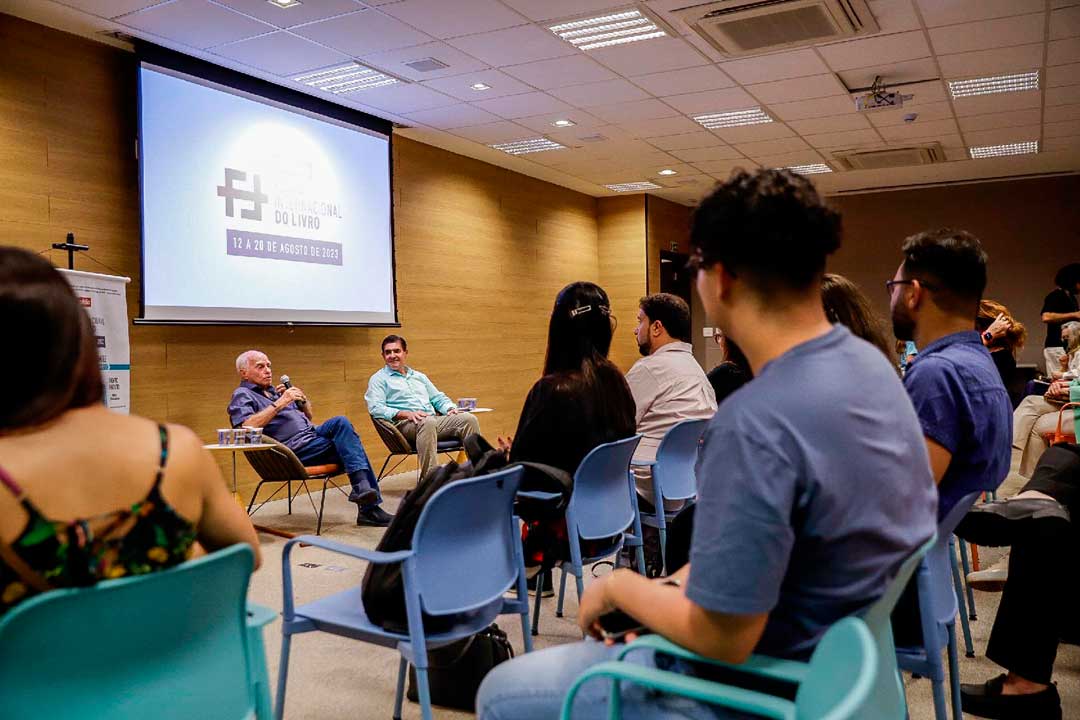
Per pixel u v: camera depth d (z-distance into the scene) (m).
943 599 1.84
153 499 1.11
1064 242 9.97
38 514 1.02
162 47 5.12
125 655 1.08
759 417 0.97
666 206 10.93
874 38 5.06
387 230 6.97
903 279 1.98
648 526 3.27
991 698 2.30
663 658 1.15
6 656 0.97
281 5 4.46
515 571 2.12
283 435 5.03
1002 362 4.51
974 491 1.79
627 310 10.53
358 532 4.80
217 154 5.52
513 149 7.98
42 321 1.04
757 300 1.07
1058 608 2.24
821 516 0.97
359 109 6.59
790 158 8.52
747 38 5.02
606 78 5.80
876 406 1.01
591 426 2.58
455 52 5.24
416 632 1.77
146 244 5.07
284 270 6.04
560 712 1.20
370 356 6.98
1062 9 4.61
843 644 0.85
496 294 8.66
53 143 4.73
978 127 7.32
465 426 6.02
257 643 1.39
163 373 5.30
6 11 4.48
